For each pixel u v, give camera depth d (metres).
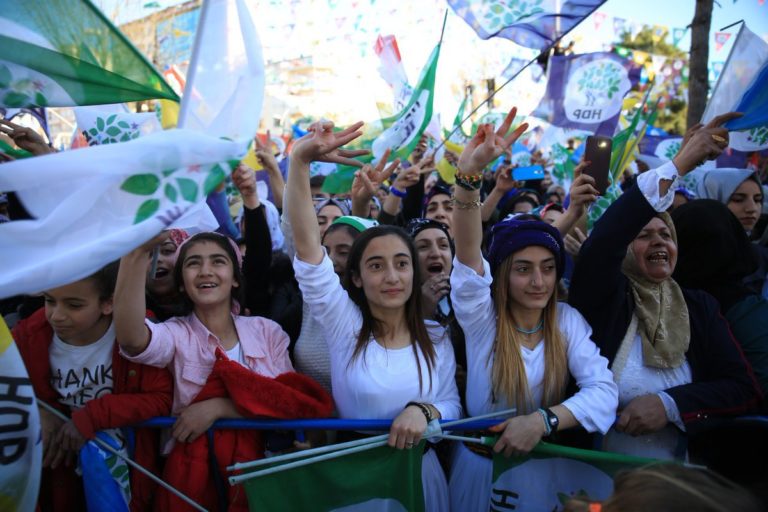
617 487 1.16
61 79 1.74
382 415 2.18
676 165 2.12
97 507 2.01
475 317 2.27
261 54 1.76
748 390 2.17
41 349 2.15
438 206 4.16
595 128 5.55
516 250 2.24
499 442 2.07
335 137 2.12
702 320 2.30
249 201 3.00
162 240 1.98
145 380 2.17
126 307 1.96
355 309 2.32
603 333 2.30
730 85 3.19
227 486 2.16
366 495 2.09
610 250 2.19
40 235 1.45
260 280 3.01
